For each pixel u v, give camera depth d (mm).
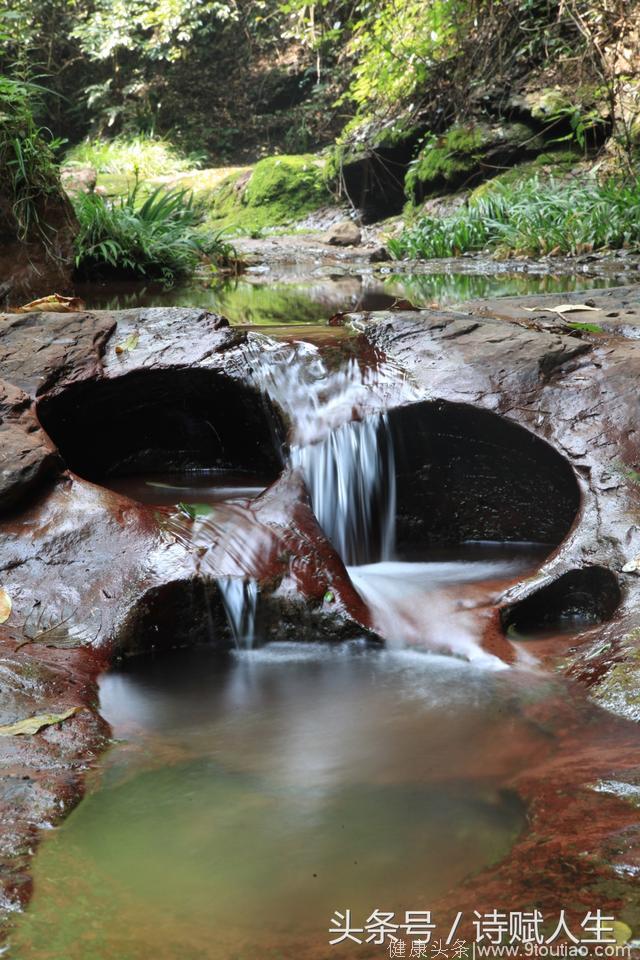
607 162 12164
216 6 21562
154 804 1961
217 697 2564
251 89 22500
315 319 5848
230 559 3031
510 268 9688
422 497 3807
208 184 18188
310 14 19188
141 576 2941
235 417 4121
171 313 4328
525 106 13227
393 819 1889
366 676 2676
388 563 3648
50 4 22406
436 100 14398
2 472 3150
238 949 1499
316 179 16547
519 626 2990
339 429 3660
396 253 11562
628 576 2852
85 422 4062
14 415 3500
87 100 23156
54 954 1482
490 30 13438
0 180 8812
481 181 13664
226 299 7402
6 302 8383
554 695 2439
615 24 11844
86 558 3008
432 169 13914
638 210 10297
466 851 1767
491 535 3820
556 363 3715
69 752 2170
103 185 18484
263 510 3264
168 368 3982
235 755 2197
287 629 2957
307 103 21766
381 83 14836
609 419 3398
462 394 3627
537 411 3521
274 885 1671
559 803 1890
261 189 16656
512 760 2119
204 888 1664
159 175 20359
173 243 10477
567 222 10617
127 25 21750
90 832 1851
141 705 2521
